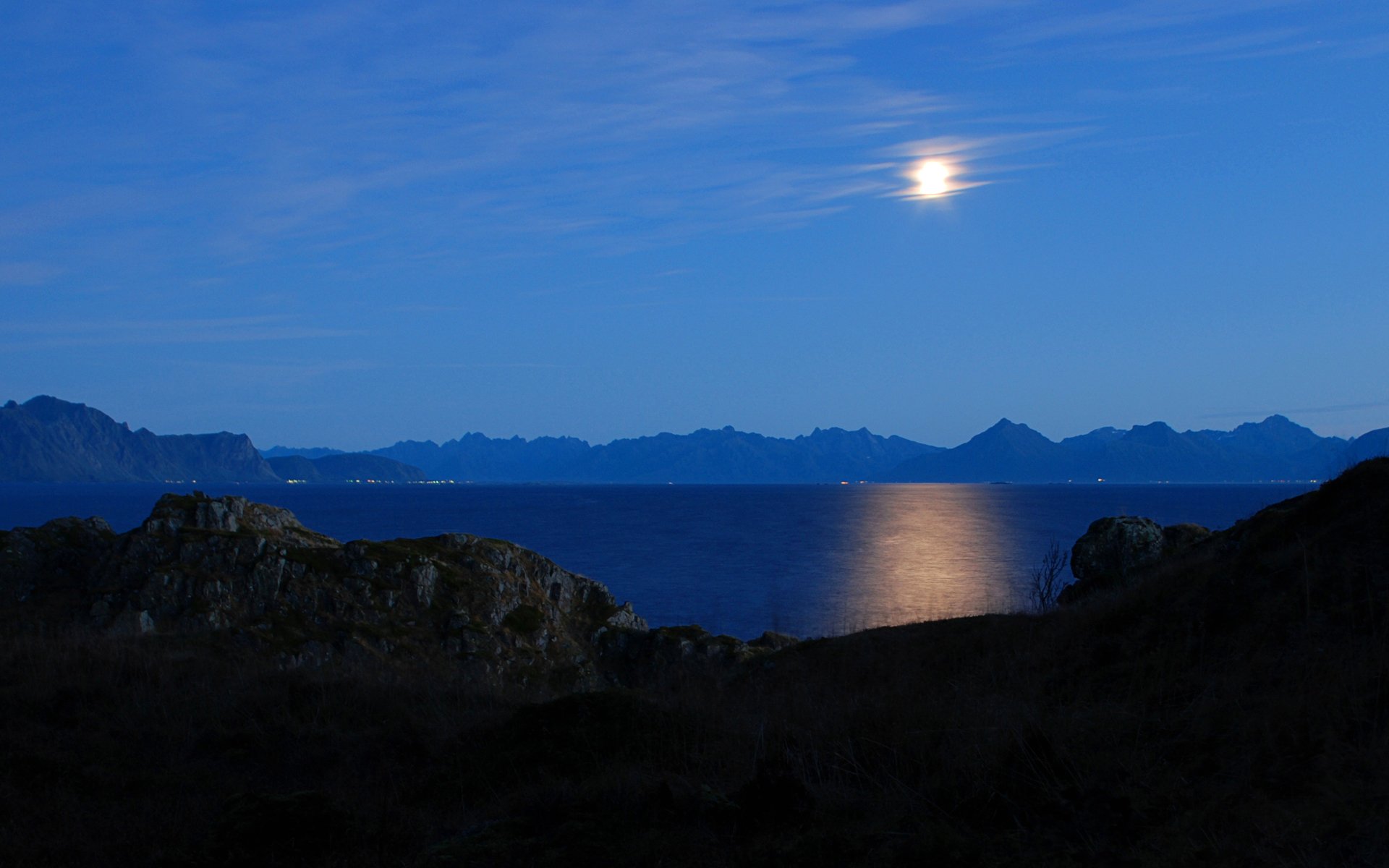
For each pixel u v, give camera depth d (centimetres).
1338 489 1439
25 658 1457
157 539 3244
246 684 1348
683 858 753
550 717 1127
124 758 1055
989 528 14325
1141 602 1492
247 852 768
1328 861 645
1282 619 1201
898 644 2028
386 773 1034
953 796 857
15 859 770
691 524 15675
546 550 10381
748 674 2130
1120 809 775
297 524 3828
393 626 3141
